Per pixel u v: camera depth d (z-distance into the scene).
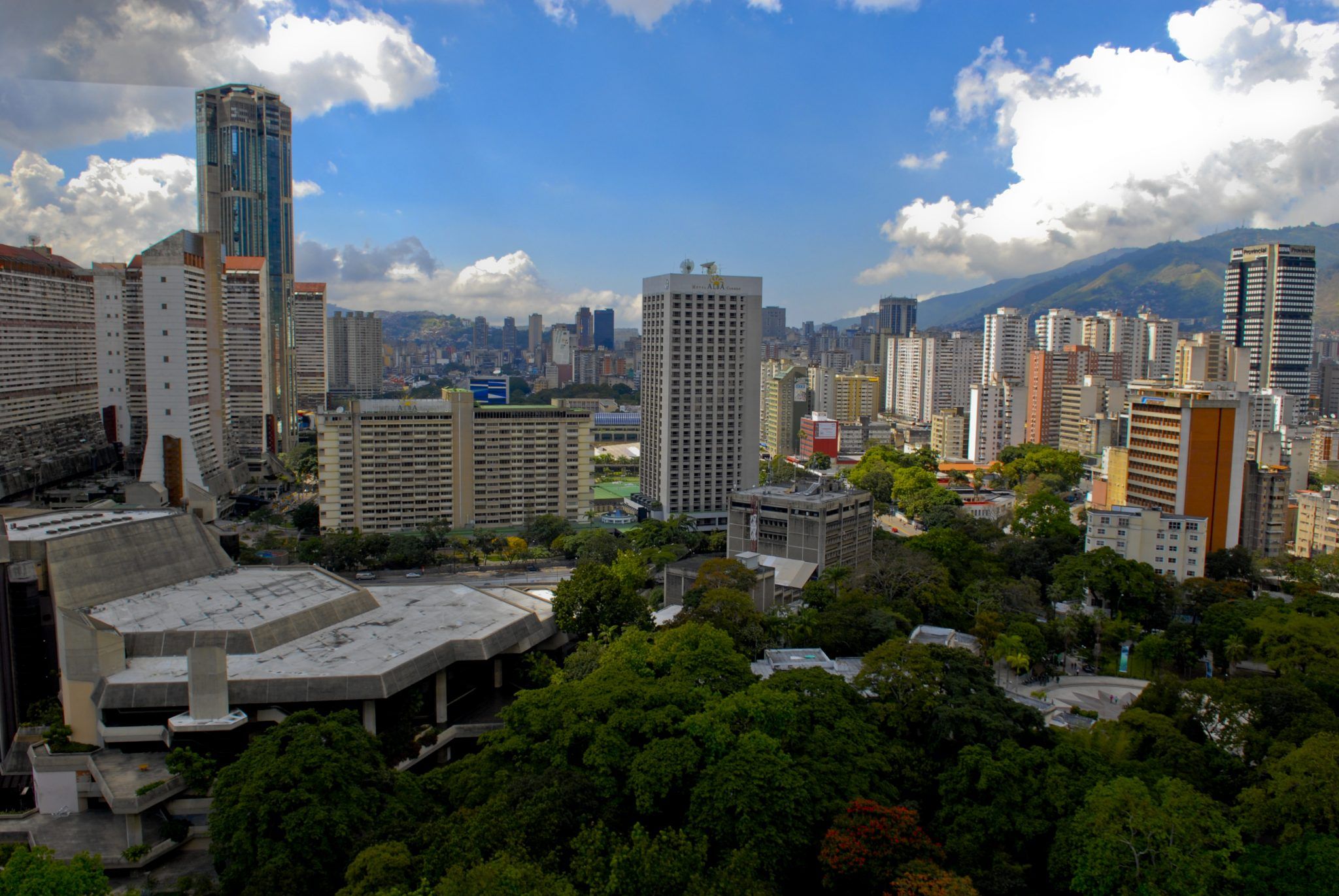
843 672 187.12
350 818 122.19
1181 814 116.38
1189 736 158.25
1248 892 110.31
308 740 131.62
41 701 171.25
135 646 172.25
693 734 136.38
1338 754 129.38
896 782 136.88
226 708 155.75
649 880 107.94
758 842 117.06
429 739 171.88
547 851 116.38
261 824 119.44
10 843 142.25
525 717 145.00
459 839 115.25
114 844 143.88
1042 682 197.50
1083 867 113.12
